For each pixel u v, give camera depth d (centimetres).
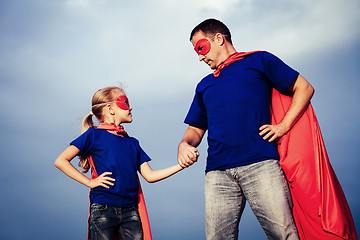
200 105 269
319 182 218
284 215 207
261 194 212
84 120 286
